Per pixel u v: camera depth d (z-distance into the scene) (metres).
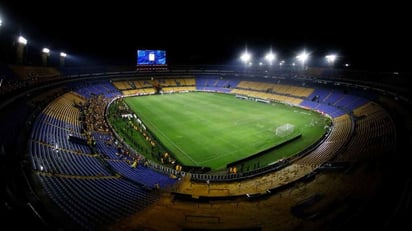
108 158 26.38
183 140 35.44
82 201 15.38
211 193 21.19
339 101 53.25
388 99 43.38
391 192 15.45
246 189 22.08
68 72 67.19
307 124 43.44
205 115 48.19
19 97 32.91
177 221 15.05
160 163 28.94
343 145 31.00
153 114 48.69
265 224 14.73
